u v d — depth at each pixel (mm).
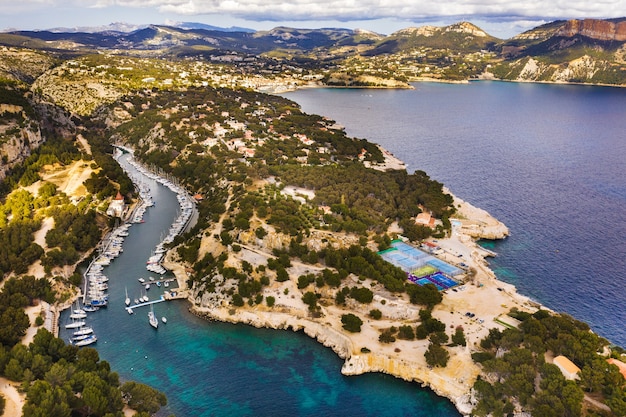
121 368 176750
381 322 196375
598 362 151125
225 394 165500
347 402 162500
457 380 164875
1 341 170125
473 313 198875
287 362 181625
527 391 146875
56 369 146000
